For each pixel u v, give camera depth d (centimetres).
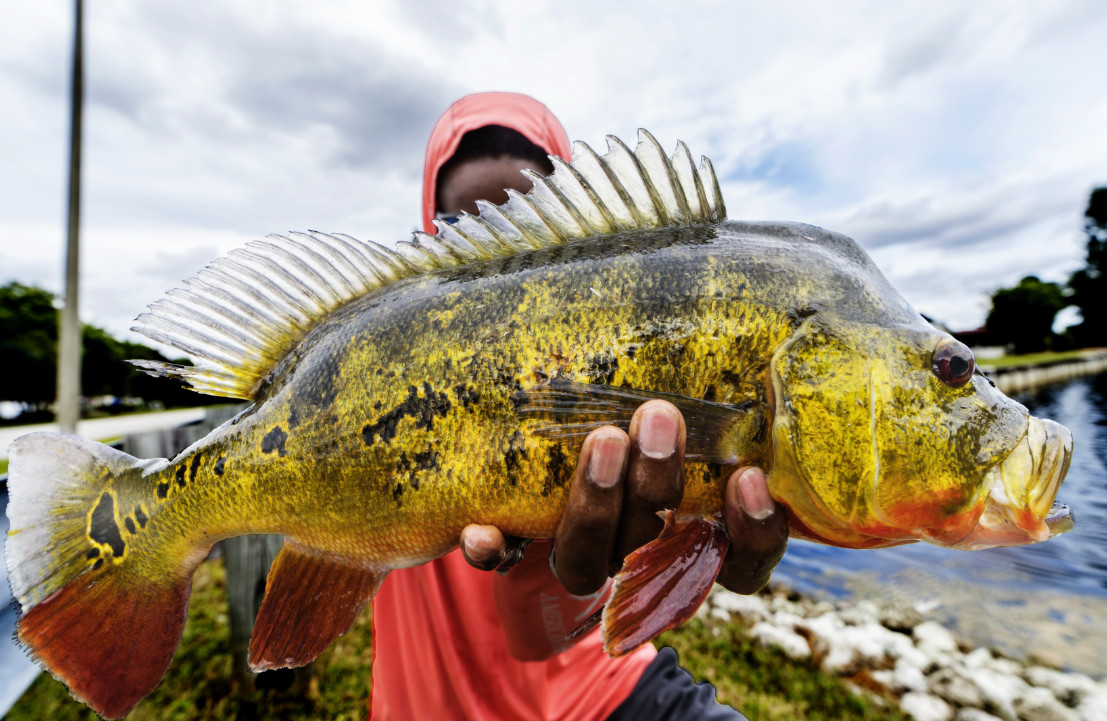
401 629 35
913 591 88
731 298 23
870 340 22
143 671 25
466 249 26
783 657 65
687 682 34
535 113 43
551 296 23
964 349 22
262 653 24
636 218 25
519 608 30
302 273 26
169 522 25
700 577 23
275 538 56
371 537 24
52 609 25
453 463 23
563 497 22
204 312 26
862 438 22
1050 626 76
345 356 24
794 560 102
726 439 22
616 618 22
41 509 25
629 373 22
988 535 23
